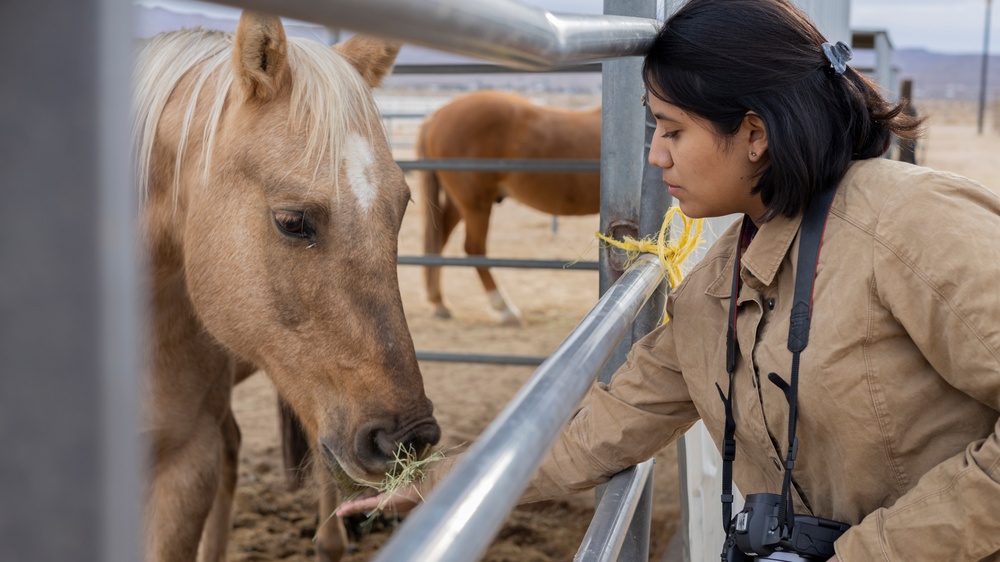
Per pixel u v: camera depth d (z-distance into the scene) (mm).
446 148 6566
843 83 996
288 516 3160
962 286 876
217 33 1742
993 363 860
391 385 1459
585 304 7656
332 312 1477
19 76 217
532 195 6719
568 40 663
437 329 6465
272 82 1485
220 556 2469
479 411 4570
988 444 873
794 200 987
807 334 980
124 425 230
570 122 6602
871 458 989
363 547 2938
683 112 1017
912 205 930
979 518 862
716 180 1041
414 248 9461
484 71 3875
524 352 5844
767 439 1065
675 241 1393
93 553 229
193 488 1924
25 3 213
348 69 1548
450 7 435
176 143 1634
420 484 1328
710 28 973
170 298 1783
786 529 995
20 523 227
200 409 1950
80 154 219
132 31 228
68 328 223
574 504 3270
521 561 2834
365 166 1472
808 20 1025
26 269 222
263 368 1623
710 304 1154
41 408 224
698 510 1764
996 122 44281
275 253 1495
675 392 1239
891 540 911
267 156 1479
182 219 1680
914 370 956
